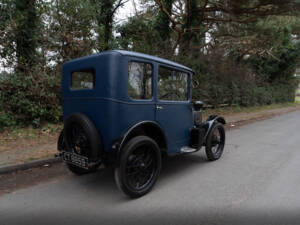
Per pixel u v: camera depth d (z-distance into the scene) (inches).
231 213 98.3
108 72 103.5
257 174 147.2
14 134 221.8
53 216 95.0
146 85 120.1
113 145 104.7
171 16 480.4
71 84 124.8
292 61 851.4
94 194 116.8
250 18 442.0
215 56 536.4
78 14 295.3
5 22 243.4
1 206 103.2
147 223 90.2
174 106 140.2
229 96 607.2
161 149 134.1
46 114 260.5
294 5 365.7
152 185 118.1
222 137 186.4
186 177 141.9
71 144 123.0
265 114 566.3
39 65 271.1
